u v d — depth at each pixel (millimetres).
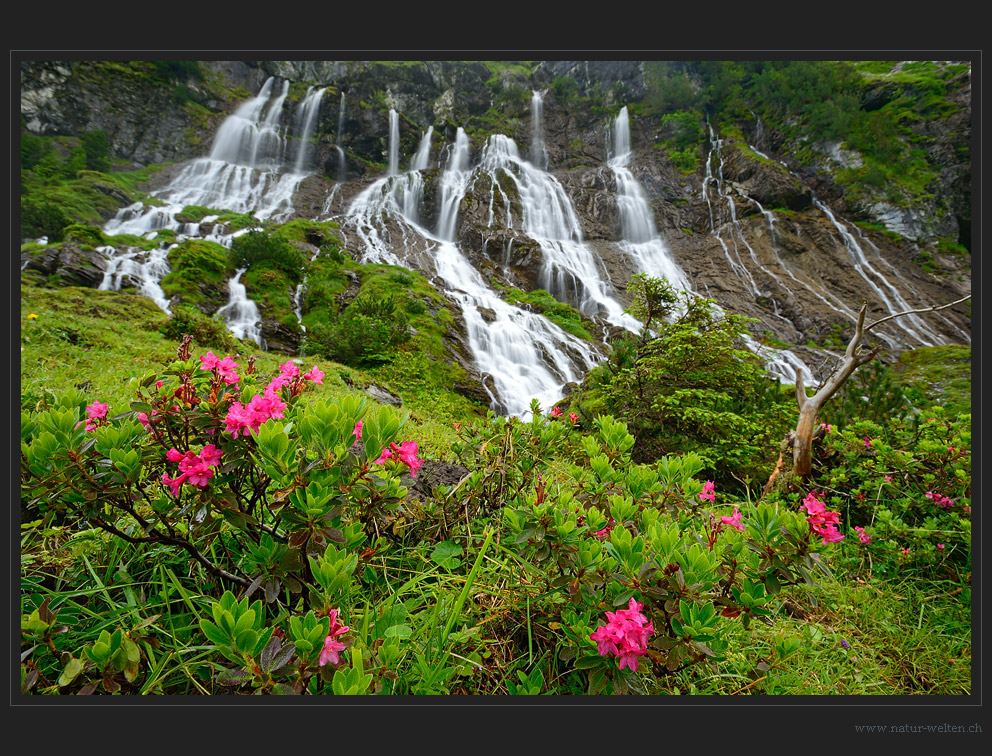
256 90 31828
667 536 1316
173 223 19422
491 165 29484
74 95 24328
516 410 10727
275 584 1182
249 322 12109
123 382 4527
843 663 1820
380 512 1505
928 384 9852
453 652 1386
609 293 20297
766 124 28188
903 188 22203
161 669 1190
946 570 2535
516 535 1428
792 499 3504
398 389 9453
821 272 20625
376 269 16422
